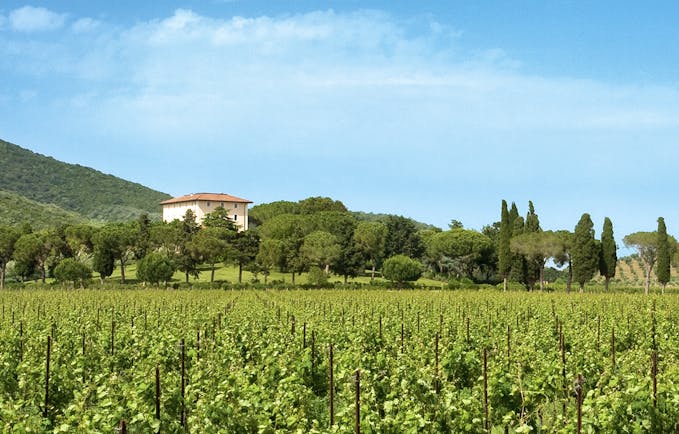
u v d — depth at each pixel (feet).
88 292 157.28
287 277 289.53
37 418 35.17
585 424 33.99
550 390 43.80
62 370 45.09
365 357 48.39
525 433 33.40
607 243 227.81
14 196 554.46
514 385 41.60
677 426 34.94
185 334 63.98
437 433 35.12
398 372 41.55
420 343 56.18
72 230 281.95
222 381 40.60
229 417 34.78
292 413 36.37
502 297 131.44
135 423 34.24
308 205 441.68
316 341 59.47
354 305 101.04
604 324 77.10
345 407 35.37
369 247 310.24
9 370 47.78
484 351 39.86
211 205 410.31
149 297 132.26
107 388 38.01
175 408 38.73
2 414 32.96
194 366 45.24
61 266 230.89
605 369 47.52
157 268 215.31
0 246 258.98
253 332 65.31
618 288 241.14
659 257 215.51
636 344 67.46
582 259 223.10
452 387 40.47
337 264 269.03
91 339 63.82
